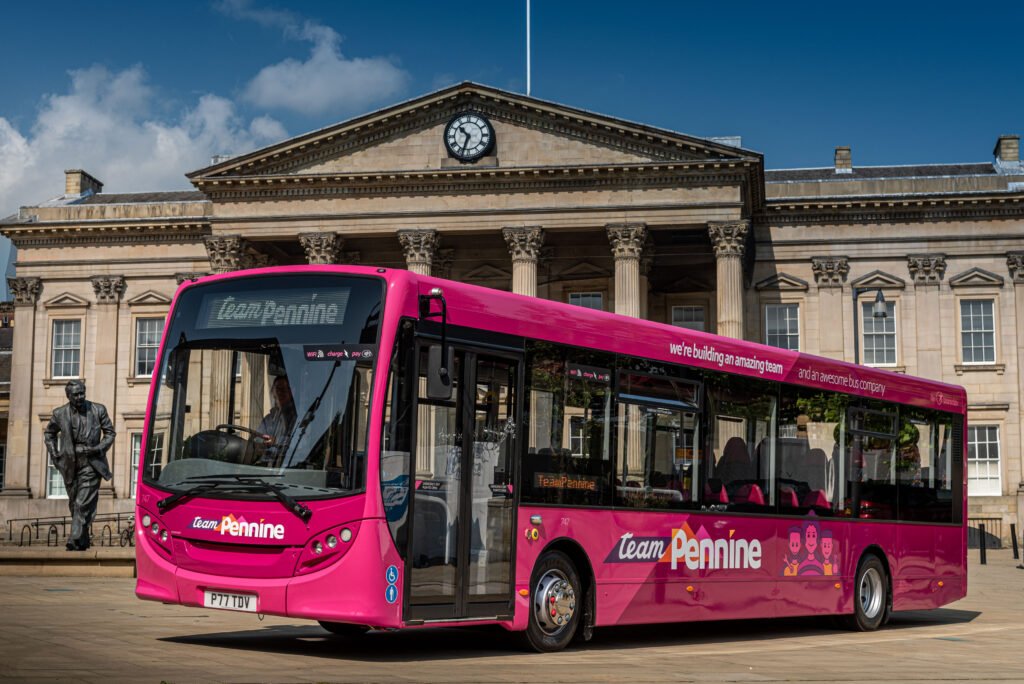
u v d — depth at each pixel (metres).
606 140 55.69
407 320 13.20
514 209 55.97
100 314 66.19
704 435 17.38
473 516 13.91
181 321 13.87
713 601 17.23
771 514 18.38
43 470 65.50
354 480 12.66
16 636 13.45
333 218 57.12
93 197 72.56
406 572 12.91
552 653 14.77
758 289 59.81
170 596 13.23
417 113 56.97
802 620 22.19
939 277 58.72
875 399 20.97
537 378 14.95
